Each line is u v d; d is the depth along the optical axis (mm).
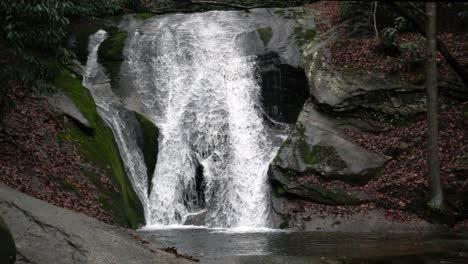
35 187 10164
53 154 11734
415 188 12422
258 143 16375
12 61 10922
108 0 20266
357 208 12469
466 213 11797
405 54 16078
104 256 6727
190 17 21578
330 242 10312
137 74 17938
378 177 13172
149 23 20906
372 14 18219
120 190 12422
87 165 12125
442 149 13367
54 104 13273
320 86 15578
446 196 12039
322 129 14586
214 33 19594
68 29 19062
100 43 19094
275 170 13727
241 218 13984
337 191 12883
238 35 19375
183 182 15281
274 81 17750
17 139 11555
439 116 14523
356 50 16688
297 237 11109
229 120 17031
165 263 7004
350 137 14578
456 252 8812
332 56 16656
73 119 13164
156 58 18500
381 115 14977
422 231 11406
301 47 18219
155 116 16703
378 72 15688
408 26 17484
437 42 12688
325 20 19953
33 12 10281
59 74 14391
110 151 13344
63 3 11234
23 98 12945
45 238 6730
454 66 12906
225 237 11242
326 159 13641
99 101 15711
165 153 15484
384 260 8242
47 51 14750
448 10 17375
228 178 15242
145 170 14961
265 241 10602
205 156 16016
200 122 16812
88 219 8078
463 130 13719
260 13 21172
